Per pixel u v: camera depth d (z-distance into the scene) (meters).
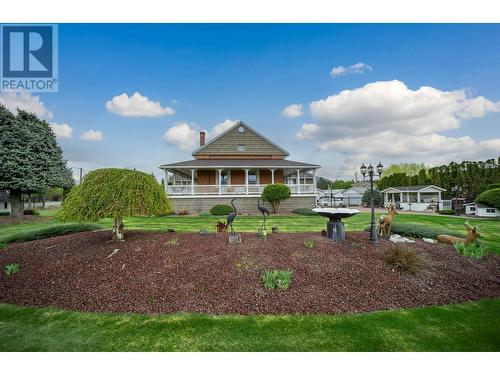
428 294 4.61
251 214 19.78
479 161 28.97
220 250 5.99
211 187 22.27
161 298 4.29
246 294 4.37
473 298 4.58
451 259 6.36
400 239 7.86
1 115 16.98
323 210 7.38
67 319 3.80
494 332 3.54
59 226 10.61
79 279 5.00
